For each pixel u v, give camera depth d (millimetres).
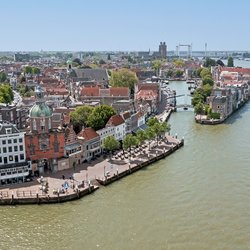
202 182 130500
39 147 138875
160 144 177000
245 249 89688
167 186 128625
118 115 186500
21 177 133000
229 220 103000
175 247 91250
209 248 90438
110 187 129875
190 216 106062
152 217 106375
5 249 92938
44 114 139500
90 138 156875
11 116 183625
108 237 96750
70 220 106625
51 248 92750
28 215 110625
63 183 129125
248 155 159625
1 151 132250
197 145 178750
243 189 123125
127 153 162625
